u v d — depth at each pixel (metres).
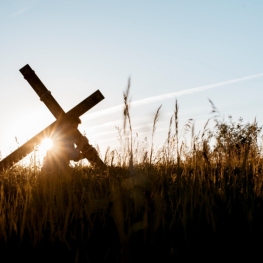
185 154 3.57
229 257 2.09
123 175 2.76
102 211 2.86
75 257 2.16
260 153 3.86
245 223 2.54
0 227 2.59
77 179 3.98
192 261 2.04
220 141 3.30
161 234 2.39
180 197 2.67
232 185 3.01
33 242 2.36
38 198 3.19
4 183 4.10
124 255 1.61
